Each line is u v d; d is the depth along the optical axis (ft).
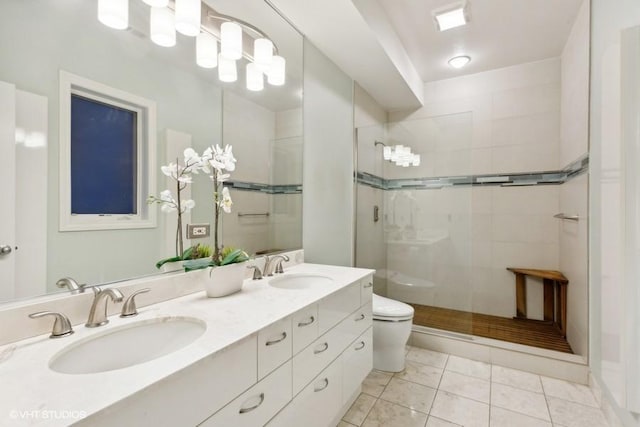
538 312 9.39
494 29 7.61
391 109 11.12
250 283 5.16
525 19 7.20
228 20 5.17
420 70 9.84
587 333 6.53
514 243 9.60
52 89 3.17
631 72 4.20
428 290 9.68
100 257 3.57
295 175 7.00
